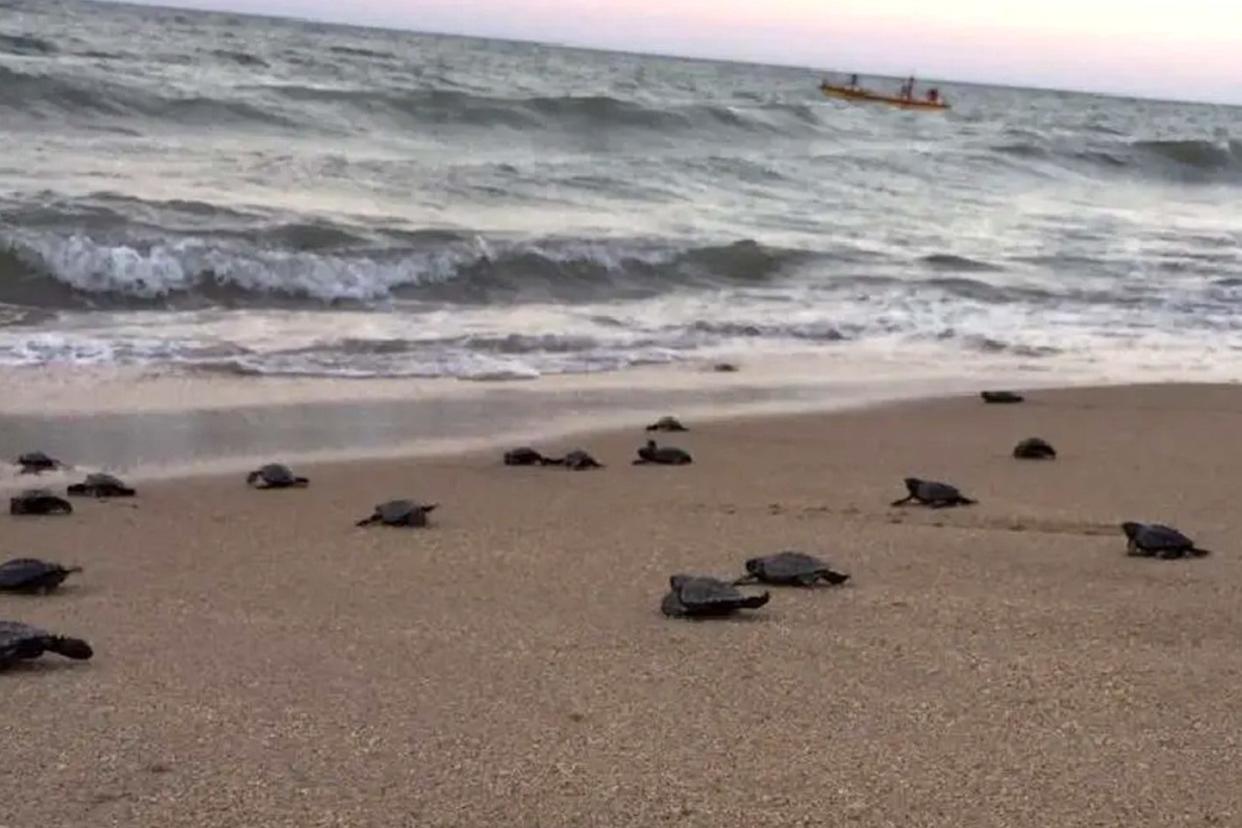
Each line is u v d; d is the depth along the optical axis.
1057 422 12.70
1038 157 41.41
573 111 35.75
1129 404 13.64
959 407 13.29
